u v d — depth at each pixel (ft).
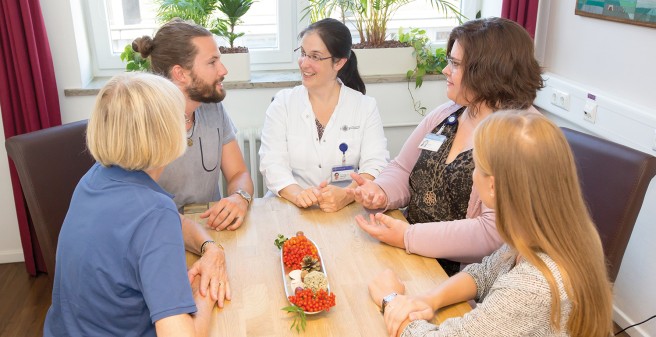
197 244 5.19
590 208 5.90
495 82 5.67
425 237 5.24
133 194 3.75
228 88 9.91
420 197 6.39
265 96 10.09
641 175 5.52
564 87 8.95
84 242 3.70
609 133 7.94
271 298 4.54
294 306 4.19
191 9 9.38
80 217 3.80
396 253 5.30
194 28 6.41
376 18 10.18
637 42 7.47
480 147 3.76
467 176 5.87
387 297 4.33
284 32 10.60
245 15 10.47
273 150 7.57
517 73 5.67
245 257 5.17
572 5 8.87
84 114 9.63
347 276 4.87
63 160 6.88
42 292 9.32
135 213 3.68
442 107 6.72
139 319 3.82
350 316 4.32
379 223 5.71
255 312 4.36
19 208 9.25
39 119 8.87
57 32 9.12
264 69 10.81
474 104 5.94
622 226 5.60
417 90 10.45
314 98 7.64
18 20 8.25
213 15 10.29
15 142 6.42
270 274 4.89
